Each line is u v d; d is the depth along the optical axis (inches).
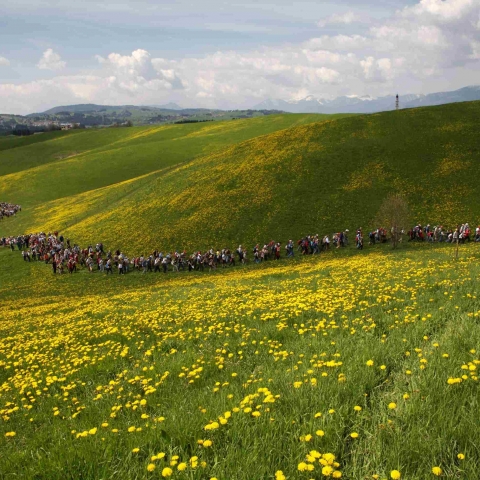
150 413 264.8
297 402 230.5
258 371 313.7
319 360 299.4
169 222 2197.3
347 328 406.6
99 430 241.3
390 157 2385.6
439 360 256.2
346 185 2196.1
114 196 2972.4
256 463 175.3
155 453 201.3
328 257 1609.3
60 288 1642.5
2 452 242.4
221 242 1939.0
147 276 1683.1
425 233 1723.7
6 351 591.2
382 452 172.1
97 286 1610.5
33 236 2332.7
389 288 598.2
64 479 189.6
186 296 898.1
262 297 689.6
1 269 2010.3
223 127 5821.9
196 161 3048.7
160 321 610.5
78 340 572.7
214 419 224.7
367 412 209.3
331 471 155.9
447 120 2733.8
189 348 435.5
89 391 355.9
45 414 312.2
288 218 2021.4
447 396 209.5
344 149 2529.5
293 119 5713.6
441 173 2178.9
